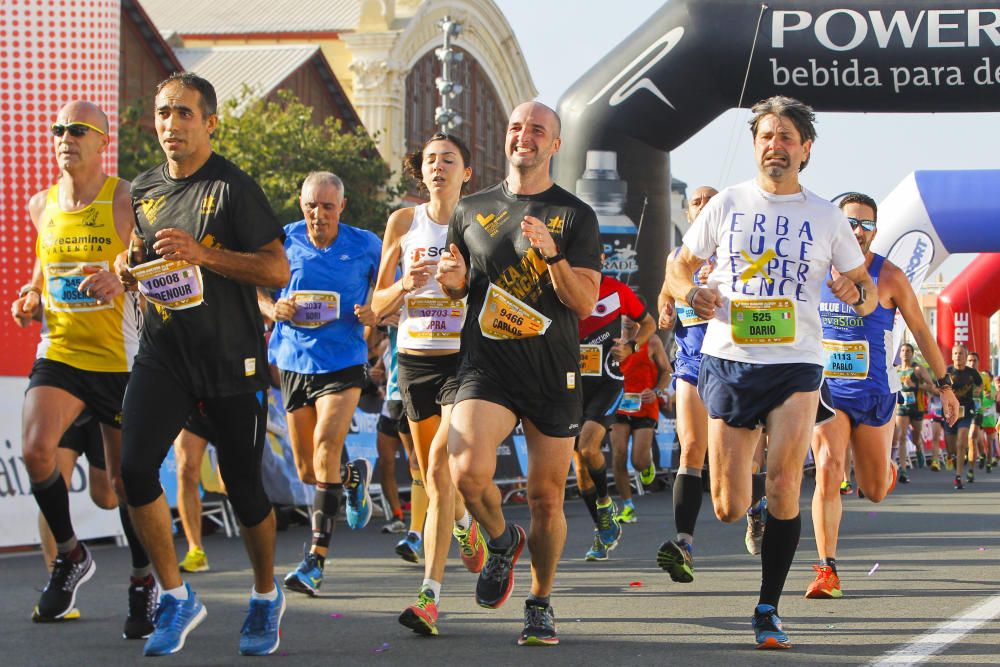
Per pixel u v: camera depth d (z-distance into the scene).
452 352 7.24
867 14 13.17
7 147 11.51
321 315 8.08
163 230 5.12
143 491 5.32
